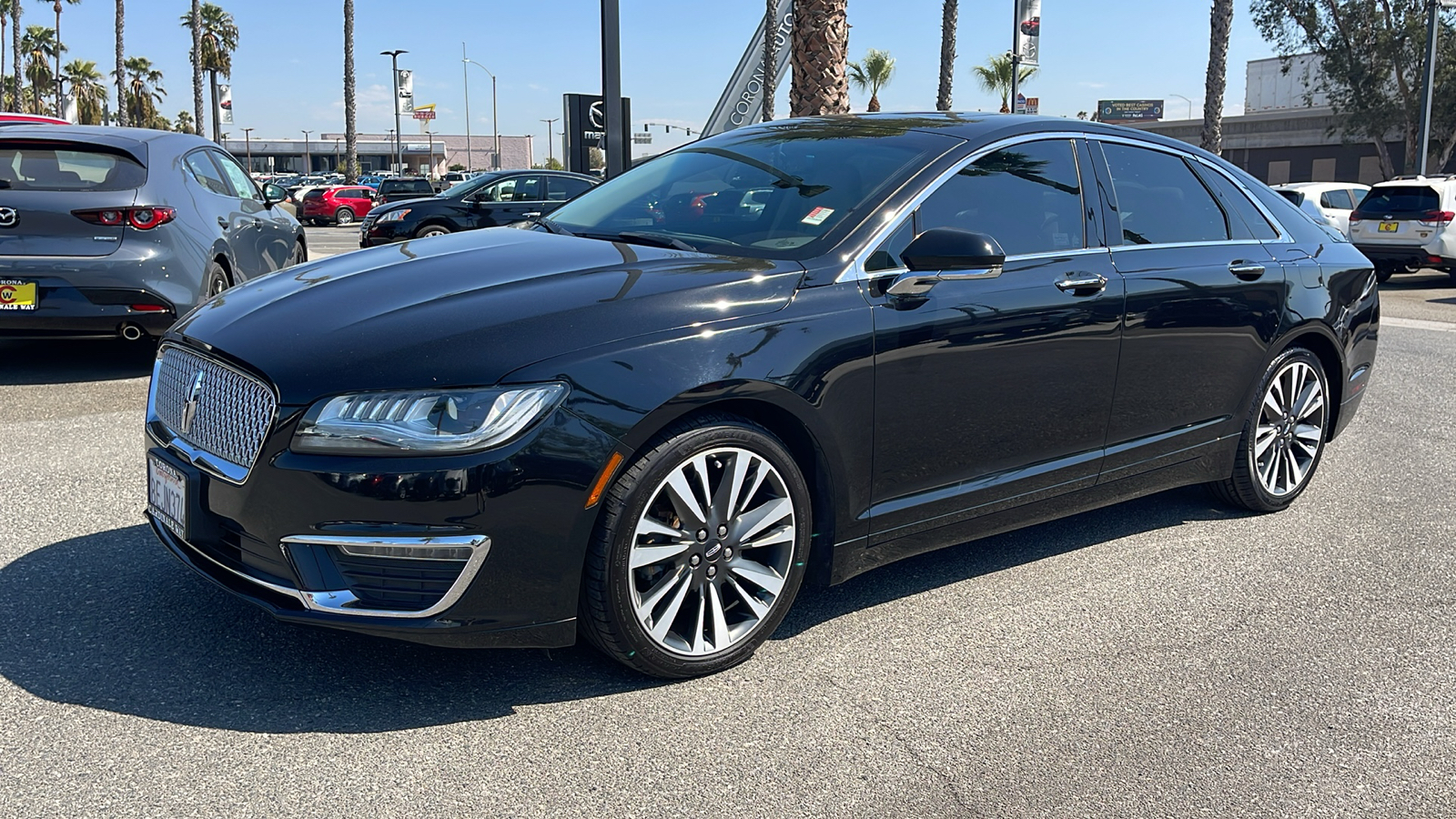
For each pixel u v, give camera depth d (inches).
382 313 109.3
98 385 254.7
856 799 95.6
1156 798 97.2
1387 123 1343.5
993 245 120.5
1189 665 124.0
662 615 112.1
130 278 245.1
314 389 100.7
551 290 112.2
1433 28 985.5
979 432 134.4
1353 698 117.0
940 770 100.7
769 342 113.8
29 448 197.6
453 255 129.1
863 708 112.0
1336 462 217.5
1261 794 98.5
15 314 240.8
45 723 102.6
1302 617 138.6
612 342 105.7
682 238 135.3
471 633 103.0
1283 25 1363.2
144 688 109.8
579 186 646.5
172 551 117.1
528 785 95.9
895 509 128.8
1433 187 628.7
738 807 93.7
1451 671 124.0
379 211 636.7
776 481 117.0
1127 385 150.3
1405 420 257.3
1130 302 147.5
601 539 106.0
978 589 146.1
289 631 123.5
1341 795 98.5
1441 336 412.5
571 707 109.8
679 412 107.6
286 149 3833.7
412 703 109.3
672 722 107.8
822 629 131.6
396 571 101.0
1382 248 644.7
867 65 1726.1
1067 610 139.5
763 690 115.2
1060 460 145.6
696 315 111.5
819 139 151.7
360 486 98.6
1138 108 3412.9
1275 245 175.6
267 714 105.8
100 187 246.7
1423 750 106.7
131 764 96.4
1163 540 168.4
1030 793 97.5
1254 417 172.6
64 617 125.3
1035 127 148.9
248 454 104.4
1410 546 166.6
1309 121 1724.9
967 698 114.9
